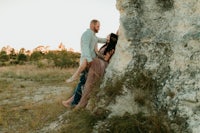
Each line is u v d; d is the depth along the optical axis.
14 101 13.02
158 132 6.59
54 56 30.55
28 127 9.12
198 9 7.18
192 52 7.15
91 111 7.66
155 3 7.88
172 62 7.44
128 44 7.96
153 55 7.75
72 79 8.19
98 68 8.23
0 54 44.19
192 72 7.10
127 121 6.80
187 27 7.25
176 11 7.54
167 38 7.64
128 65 7.84
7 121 9.95
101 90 7.91
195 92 6.86
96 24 8.38
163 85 7.34
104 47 8.77
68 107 8.94
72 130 7.38
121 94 7.52
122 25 8.03
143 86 7.45
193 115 6.73
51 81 19.17
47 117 9.44
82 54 8.17
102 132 6.83
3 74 23.09
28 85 17.81
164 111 7.05
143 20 7.99
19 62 38.03
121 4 8.09
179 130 6.66
